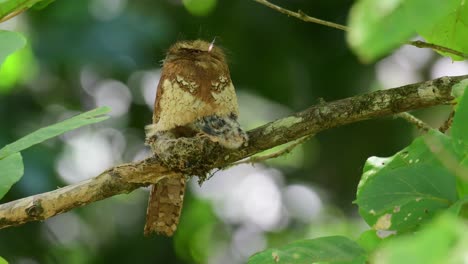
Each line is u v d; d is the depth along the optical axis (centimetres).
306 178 1527
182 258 1495
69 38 1231
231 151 645
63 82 1359
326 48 1402
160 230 748
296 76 1427
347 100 602
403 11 252
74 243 1395
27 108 1306
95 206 1431
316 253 435
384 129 1437
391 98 586
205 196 1584
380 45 253
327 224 1539
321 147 1489
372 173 536
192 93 661
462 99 411
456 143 415
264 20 1384
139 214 1444
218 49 701
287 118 621
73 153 1263
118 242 1414
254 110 1465
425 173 467
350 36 258
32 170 1158
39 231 1334
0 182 484
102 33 1234
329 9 1379
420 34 542
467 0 520
